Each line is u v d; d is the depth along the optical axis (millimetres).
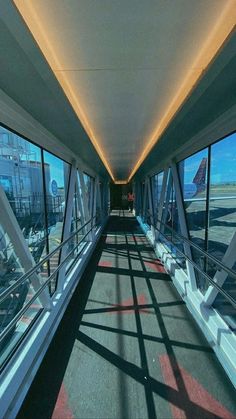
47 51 1627
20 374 2201
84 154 5129
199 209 3777
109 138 4203
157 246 7219
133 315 3857
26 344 2568
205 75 1782
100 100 2523
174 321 3670
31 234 3213
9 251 2494
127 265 6398
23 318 2980
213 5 1256
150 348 3039
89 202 8539
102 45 1580
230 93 2051
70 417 2150
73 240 5625
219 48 1497
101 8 1258
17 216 2791
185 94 2311
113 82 2125
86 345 3111
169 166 5367
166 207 6488
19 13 1146
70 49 1611
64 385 2482
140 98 2477
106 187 15008
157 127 3514
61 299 3711
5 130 2430
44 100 2154
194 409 2205
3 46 1358
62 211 4598
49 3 1210
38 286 2596
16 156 2750
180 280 4559
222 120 2570
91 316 3832
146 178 9891
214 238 3260
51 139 3391
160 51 1648
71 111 2477
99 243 9000
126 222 14422
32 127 2680
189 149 3947
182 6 1253
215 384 2477
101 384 2494
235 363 2418
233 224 2711
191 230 4238
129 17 1327
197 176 3822
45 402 2293
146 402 2281
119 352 2973
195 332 3379
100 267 6258
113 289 4883
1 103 1962
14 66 1573
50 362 2807
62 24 1361
